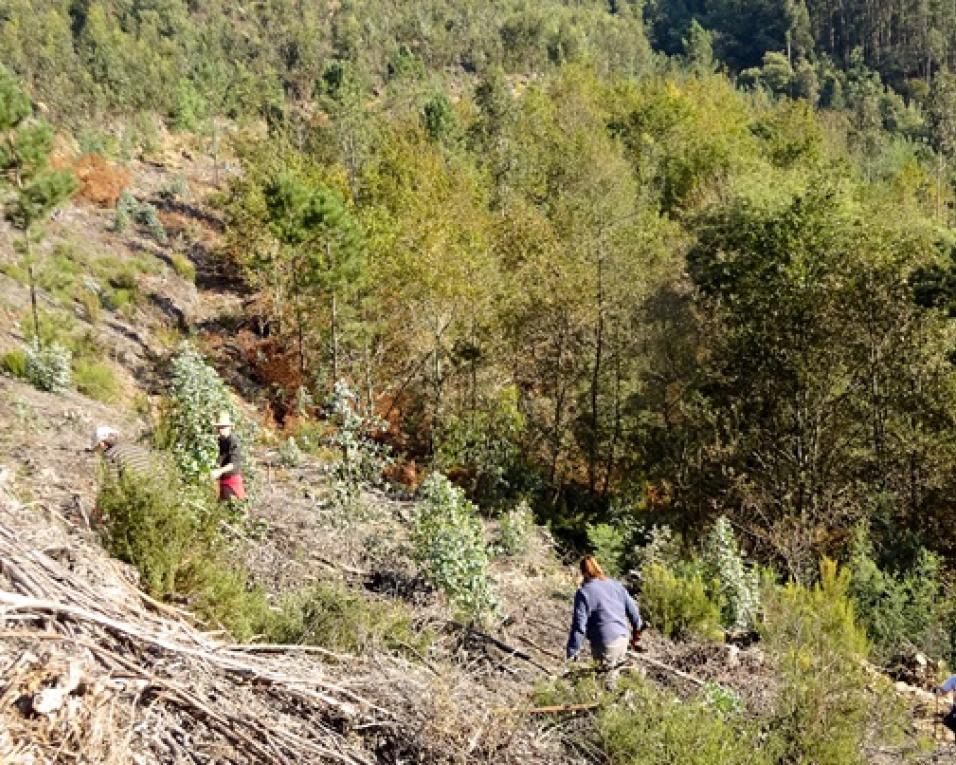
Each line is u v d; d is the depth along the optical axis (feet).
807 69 447.01
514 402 84.02
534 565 43.19
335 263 82.53
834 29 508.94
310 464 49.75
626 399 86.63
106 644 12.91
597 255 83.35
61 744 10.77
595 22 510.58
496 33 403.95
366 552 32.58
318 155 156.66
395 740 14.58
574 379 88.79
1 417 35.22
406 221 92.07
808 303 75.92
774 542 57.47
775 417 79.71
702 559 44.70
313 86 327.67
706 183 141.08
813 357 76.43
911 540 59.88
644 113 190.08
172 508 19.90
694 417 81.51
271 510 33.91
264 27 399.03
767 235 77.87
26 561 13.71
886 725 21.88
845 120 280.10
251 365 96.48
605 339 85.56
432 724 15.01
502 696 19.67
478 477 77.30
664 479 85.05
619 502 72.84
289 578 25.84
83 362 63.87
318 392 86.74
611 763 16.76
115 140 186.09
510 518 44.68
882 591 41.37
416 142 148.66
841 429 76.43
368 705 14.76
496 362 88.69
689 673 25.05
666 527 53.72
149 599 15.61
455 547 28.55
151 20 358.02
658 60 493.36
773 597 26.73
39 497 23.48
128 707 11.96
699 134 170.19
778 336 77.46
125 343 80.89
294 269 89.40
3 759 10.14
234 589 19.47
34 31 288.71
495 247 97.09
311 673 15.14
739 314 80.12
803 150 161.58
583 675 21.25
